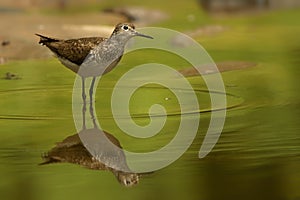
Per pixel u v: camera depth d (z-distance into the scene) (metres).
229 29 36.50
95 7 43.84
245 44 32.44
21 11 41.44
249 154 17.08
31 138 18.69
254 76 26.03
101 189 14.97
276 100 22.50
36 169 16.31
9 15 39.56
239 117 20.59
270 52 30.50
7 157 17.17
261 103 22.12
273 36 34.19
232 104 22.12
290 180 15.12
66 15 39.78
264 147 17.58
